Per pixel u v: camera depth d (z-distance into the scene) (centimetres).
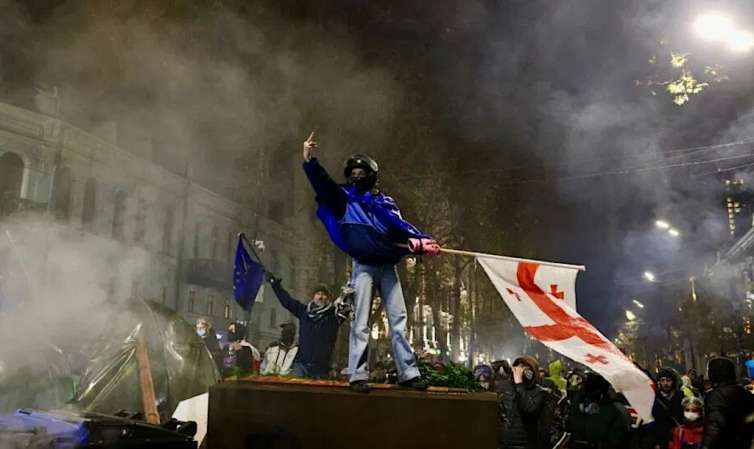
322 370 702
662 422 766
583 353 548
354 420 440
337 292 2856
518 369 716
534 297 566
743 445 574
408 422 437
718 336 4203
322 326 716
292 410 447
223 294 3634
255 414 450
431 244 484
